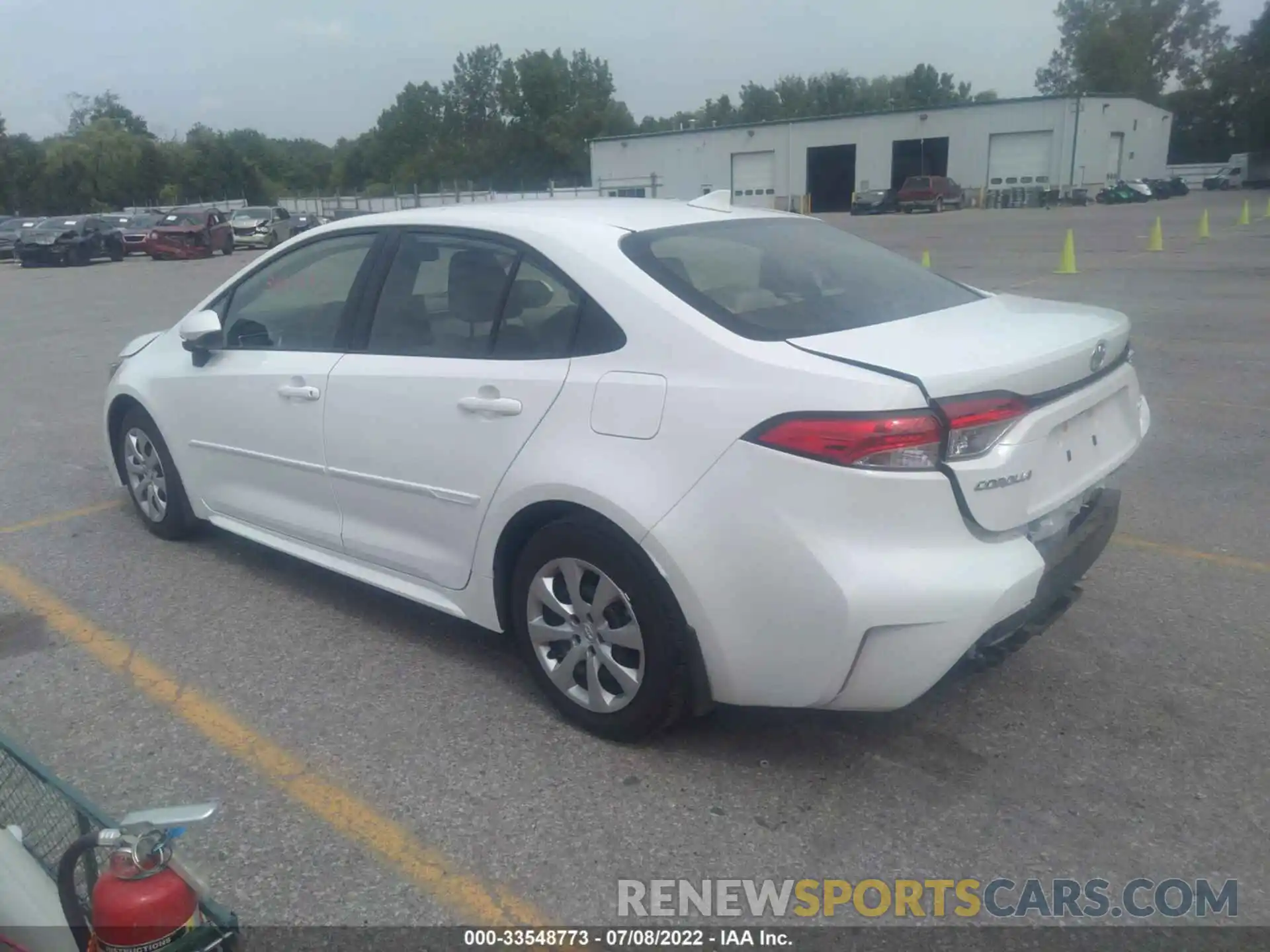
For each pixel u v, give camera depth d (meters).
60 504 6.27
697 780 3.30
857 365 2.93
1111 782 3.26
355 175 113.75
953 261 21.30
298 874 2.91
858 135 57.22
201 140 90.81
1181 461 6.61
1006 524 2.97
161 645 4.32
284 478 4.50
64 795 2.21
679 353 3.18
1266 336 10.90
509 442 3.51
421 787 3.30
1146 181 55.72
